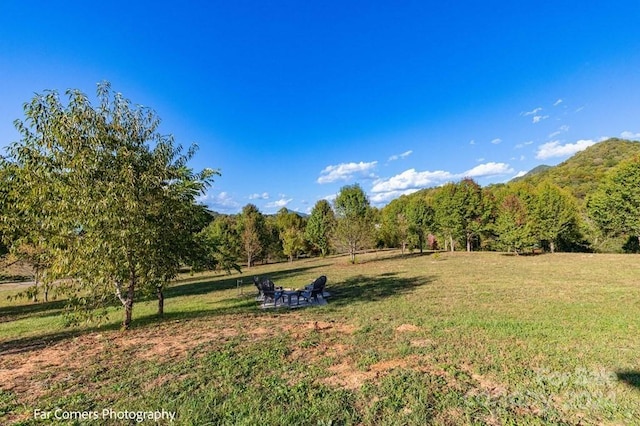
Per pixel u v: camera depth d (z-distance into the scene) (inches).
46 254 291.7
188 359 215.2
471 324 285.9
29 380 189.6
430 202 1590.8
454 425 133.6
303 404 152.6
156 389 171.3
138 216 285.9
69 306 297.4
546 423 134.1
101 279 282.0
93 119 282.0
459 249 1601.9
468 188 1366.9
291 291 525.0
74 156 272.5
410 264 944.9
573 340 237.1
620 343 228.8
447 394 158.9
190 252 358.9
